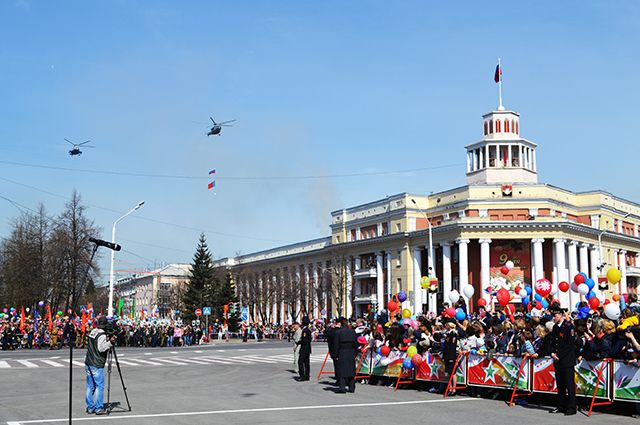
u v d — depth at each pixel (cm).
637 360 1375
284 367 2862
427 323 2002
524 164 8125
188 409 1486
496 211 7181
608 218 7862
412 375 1912
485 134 8275
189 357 3662
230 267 12181
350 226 8950
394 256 8031
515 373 1605
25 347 5019
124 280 18238
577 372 1481
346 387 1952
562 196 7606
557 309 1466
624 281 8194
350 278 8838
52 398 1695
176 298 11819
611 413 1434
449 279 7250
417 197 7988
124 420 1317
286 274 10556
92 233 6406
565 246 7256
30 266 6431
